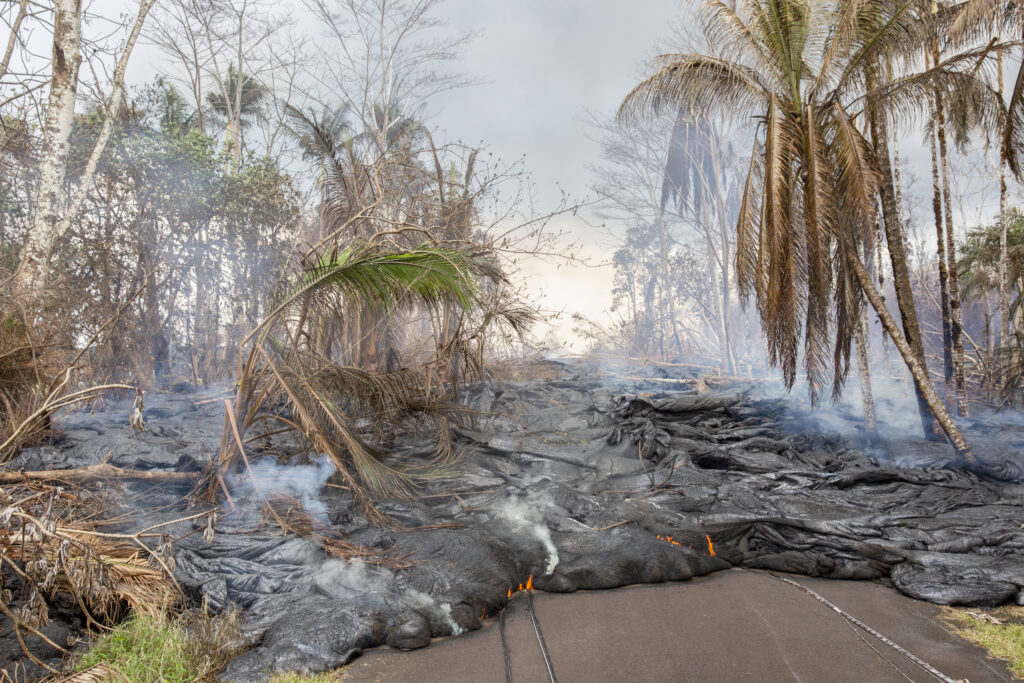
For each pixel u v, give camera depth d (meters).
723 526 7.14
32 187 12.33
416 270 7.04
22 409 7.61
